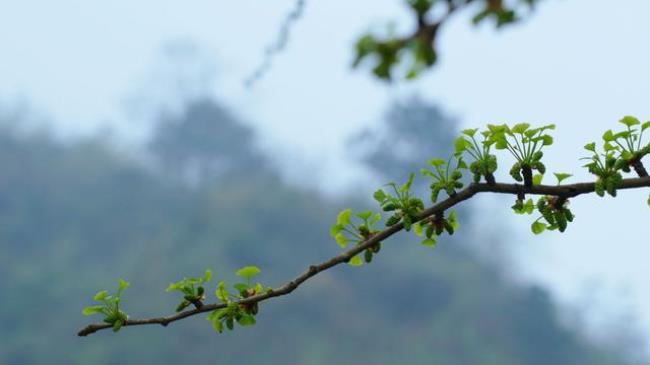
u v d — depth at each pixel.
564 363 89.00
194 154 109.44
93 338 80.69
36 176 101.94
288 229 94.62
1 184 100.31
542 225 4.14
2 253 92.81
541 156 3.93
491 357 87.56
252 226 93.00
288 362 84.81
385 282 91.81
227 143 109.75
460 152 3.99
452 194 4.00
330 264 4.06
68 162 104.38
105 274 89.19
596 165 3.94
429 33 2.29
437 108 100.50
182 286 4.05
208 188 103.06
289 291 4.06
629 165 3.93
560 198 4.05
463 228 99.44
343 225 4.09
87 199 100.38
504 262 98.19
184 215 97.81
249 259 90.31
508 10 2.31
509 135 3.95
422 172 4.02
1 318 83.44
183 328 80.50
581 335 95.25
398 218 4.05
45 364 80.31
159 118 112.69
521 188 3.96
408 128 100.94
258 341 84.12
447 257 96.00
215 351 80.81
